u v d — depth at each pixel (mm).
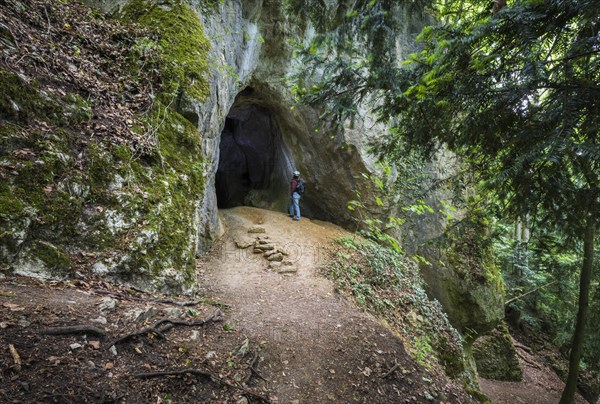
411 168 9969
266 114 12594
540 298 13555
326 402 3535
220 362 3363
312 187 11789
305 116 10812
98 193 3988
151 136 5027
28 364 2213
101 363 2557
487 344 12508
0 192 3156
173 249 4555
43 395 2092
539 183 2986
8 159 3348
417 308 8055
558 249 4348
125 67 5445
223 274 6660
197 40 6578
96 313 3016
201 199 5508
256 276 6844
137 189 4434
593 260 8305
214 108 7004
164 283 4270
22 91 3699
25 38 4254
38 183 3475
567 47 2812
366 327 5223
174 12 6641
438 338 7797
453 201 5164
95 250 3732
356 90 4227
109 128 4531
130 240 4051
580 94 2461
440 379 4945
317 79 9414
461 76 3059
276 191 13070
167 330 3379
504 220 3748
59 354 2416
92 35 5434
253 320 4625
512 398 10875
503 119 3061
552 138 2420
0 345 2242
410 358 4914
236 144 15352
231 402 2971
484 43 2916
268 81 10445
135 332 2994
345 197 11180
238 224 9492
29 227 3256
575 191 2938
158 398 2596
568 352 14695
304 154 11570
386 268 8578
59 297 3031
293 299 5961
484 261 10766
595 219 2982
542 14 2455
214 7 7559
